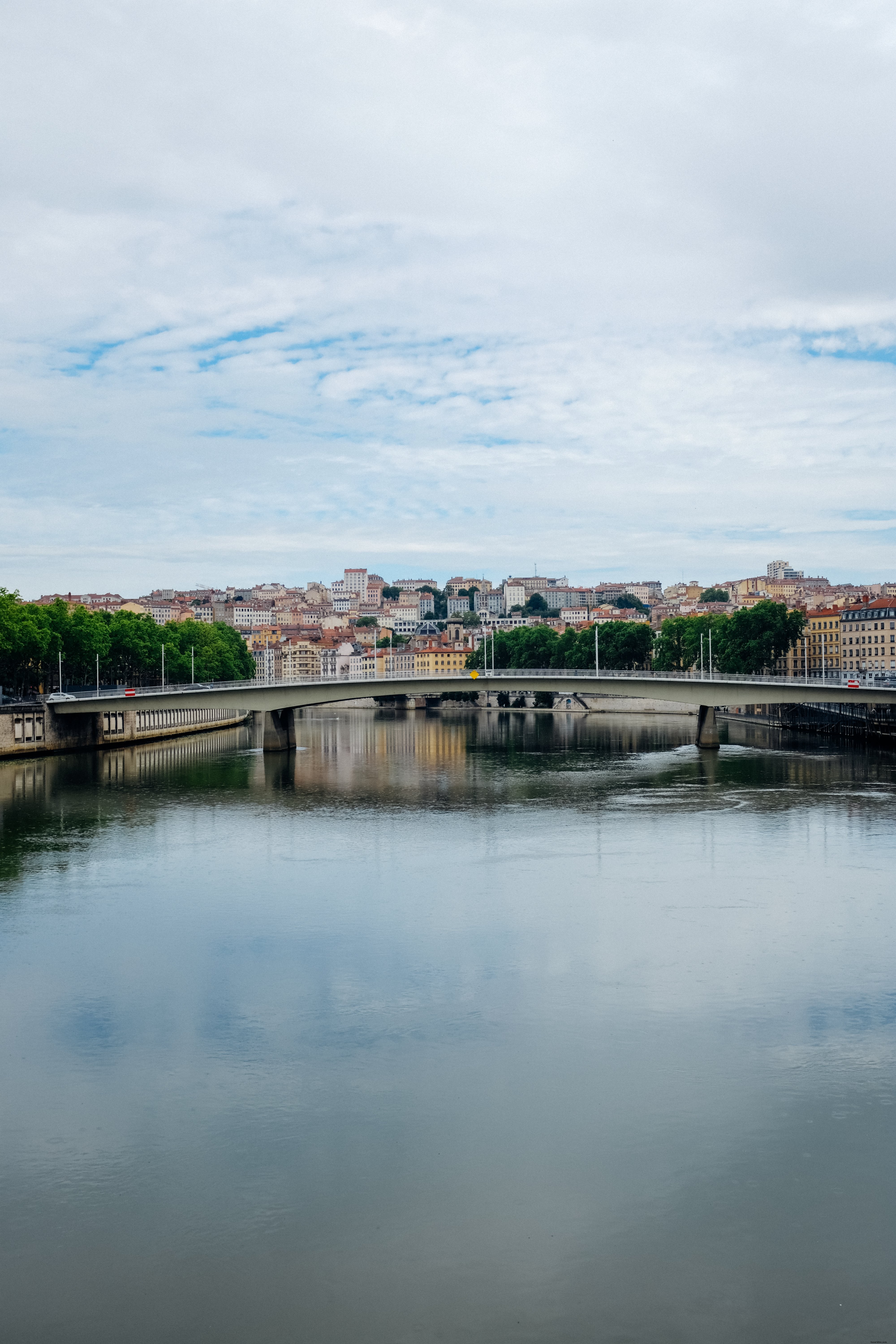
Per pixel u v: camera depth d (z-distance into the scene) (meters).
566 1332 25.95
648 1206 30.69
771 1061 39.66
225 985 48.62
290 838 84.31
